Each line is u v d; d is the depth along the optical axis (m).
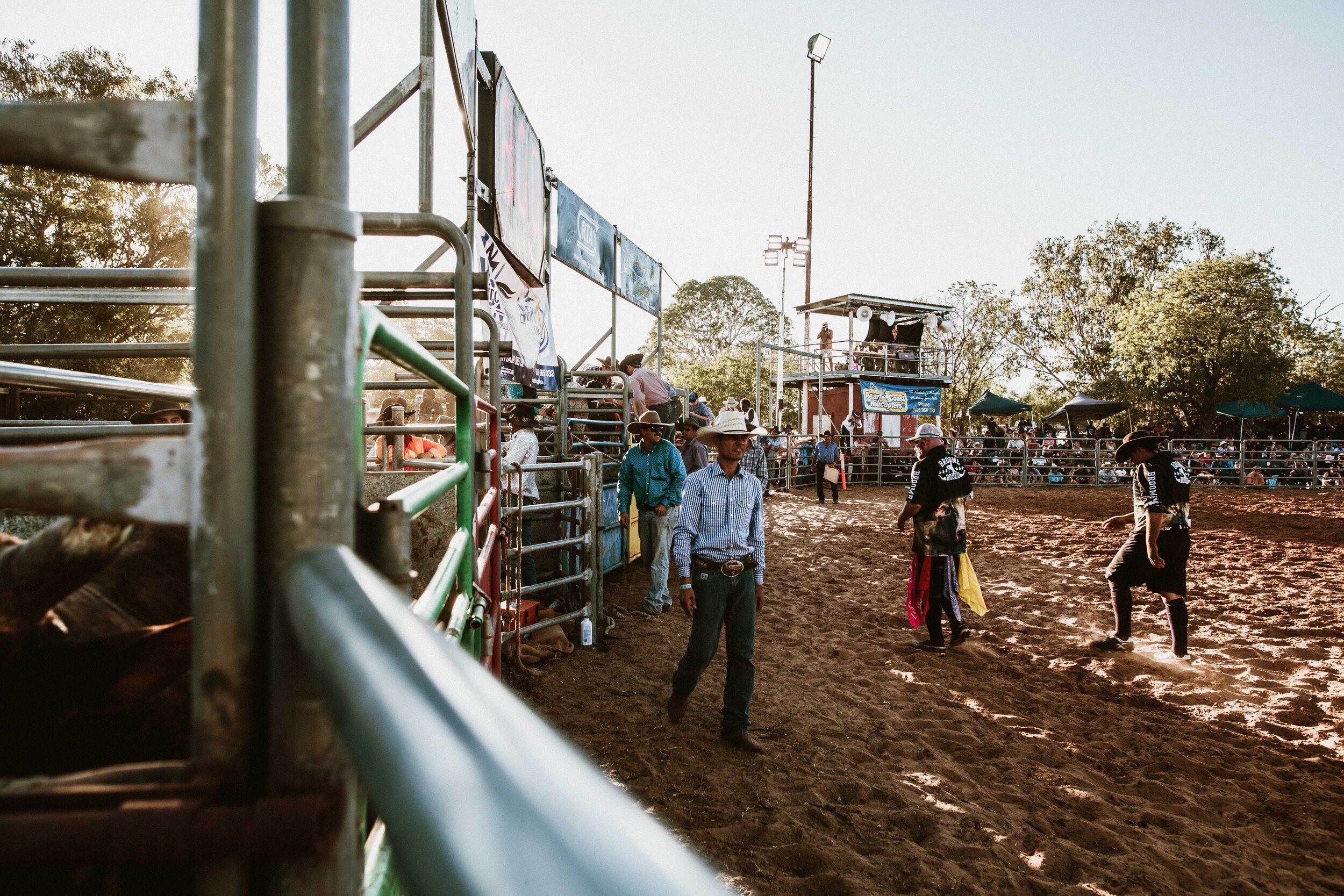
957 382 42.38
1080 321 37.28
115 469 0.63
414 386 2.66
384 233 2.41
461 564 1.80
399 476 2.73
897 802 3.66
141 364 8.98
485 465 2.57
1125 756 4.31
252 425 0.63
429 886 0.25
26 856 0.56
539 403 6.87
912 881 3.03
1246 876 3.15
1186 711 4.96
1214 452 25.06
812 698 5.02
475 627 2.08
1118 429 31.66
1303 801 3.80
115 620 1.04
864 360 28.30
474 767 0.27
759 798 3.67
